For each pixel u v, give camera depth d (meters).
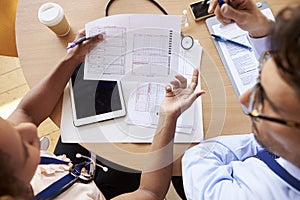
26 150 0.65
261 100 0.58
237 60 0.97
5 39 1.20
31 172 0.68
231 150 0.95
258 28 0.90
